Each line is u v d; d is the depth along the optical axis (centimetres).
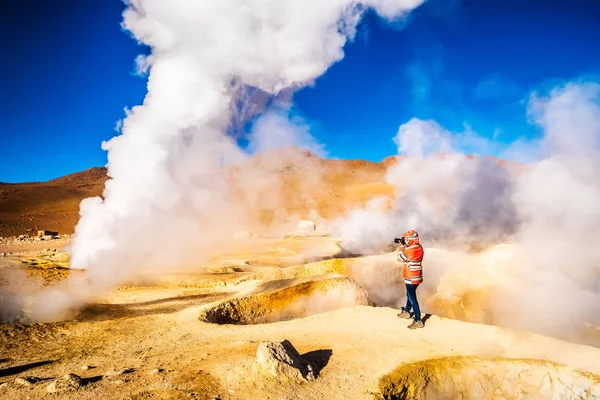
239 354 595
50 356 655
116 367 576
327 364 579
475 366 599
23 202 6106
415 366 579
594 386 563
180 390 464
